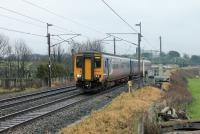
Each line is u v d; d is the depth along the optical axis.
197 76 101.50
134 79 62.34
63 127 17.75
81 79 36.28
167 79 50.19
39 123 18.52
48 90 39.88
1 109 24.08
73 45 69.88
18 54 84.00
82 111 23.31
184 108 30.97
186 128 18.81
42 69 52.00
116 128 17.08
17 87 41.84
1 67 59.50
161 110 23.45
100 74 36.16
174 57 174.12
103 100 29.97
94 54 36.16
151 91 36.50
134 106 23.52
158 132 17.33
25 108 24.73
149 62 79.69
